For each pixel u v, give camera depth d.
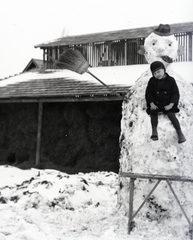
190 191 7.04
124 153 7.67
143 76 7.95
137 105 7.64
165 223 6.89
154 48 7.77
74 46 23.31
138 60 21.83
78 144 19.20
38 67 25.11
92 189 10.21
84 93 18.44
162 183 7.04
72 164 19.30
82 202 9.12
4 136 21.39
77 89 19.20
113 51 22.41
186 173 7.06
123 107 8.00
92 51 22.91
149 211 7.05
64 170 18.88
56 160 19.64
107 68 21.84
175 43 7.80
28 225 6.98
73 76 21.22
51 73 22.75
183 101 7.40
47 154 19.98
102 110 18.77
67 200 8.83
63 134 19.77
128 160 7.45
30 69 25.84
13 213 7.94
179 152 7.10
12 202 9.00
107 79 19.84
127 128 7.68
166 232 6.58
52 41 24.27
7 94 20.70
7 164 20.92
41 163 19.78
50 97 19.50
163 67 6.91
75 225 7.25
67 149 19.50
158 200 7.00
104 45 22.62
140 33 21.95
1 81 23.14
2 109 21.50
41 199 8.75
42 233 6.48
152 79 7.03
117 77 19.92
